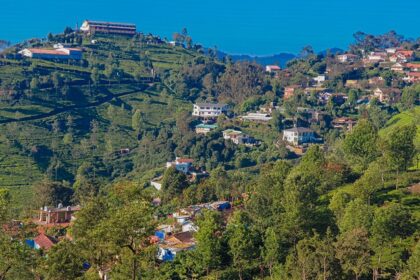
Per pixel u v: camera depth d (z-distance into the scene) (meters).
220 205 136.00
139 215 60.94
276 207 95.50
